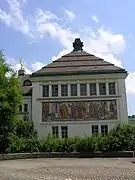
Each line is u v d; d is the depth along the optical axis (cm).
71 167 2147
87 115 4631
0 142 3550
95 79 4781
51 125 4662
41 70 5031
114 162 2572
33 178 1562
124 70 4759
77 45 5781
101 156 3325
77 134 4578
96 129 4581
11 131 3653
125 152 3288
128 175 1642
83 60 5216
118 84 4725
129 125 3544
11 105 3634
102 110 4628
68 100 4712
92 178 1525
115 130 3544
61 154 3400
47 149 3525
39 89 4838
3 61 3803
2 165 2450
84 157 3334
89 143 3431
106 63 5069
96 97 4675
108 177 1560
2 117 3588
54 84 4831
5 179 1533
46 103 4756
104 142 3409
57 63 5200
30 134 4356
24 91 5275
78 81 4794
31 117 4875
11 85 3756
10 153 3438
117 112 4606
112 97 4662
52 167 2178
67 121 4644
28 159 3206
